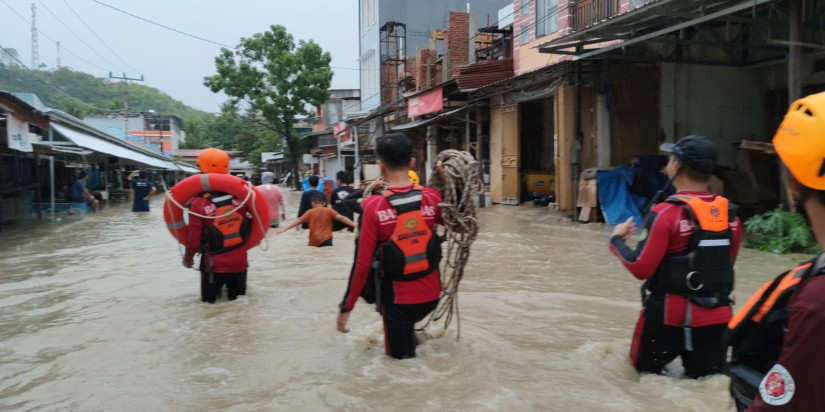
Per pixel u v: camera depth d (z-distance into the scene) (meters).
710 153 2.96
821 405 1.27
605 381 3.29
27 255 9.30
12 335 4.62
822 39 10.30
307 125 56.03
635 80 12.77
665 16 9.28
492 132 17.72
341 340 4.23
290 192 36.75
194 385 3.46
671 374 3.40
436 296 3.62
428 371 3.47
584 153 13.17
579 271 6.96
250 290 6.04
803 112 1.40
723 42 10.81
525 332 4.39
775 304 1.49
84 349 4.18
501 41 19.53
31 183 18.56
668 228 2.92
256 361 3.84
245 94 37.94
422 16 30.84
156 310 5.29
